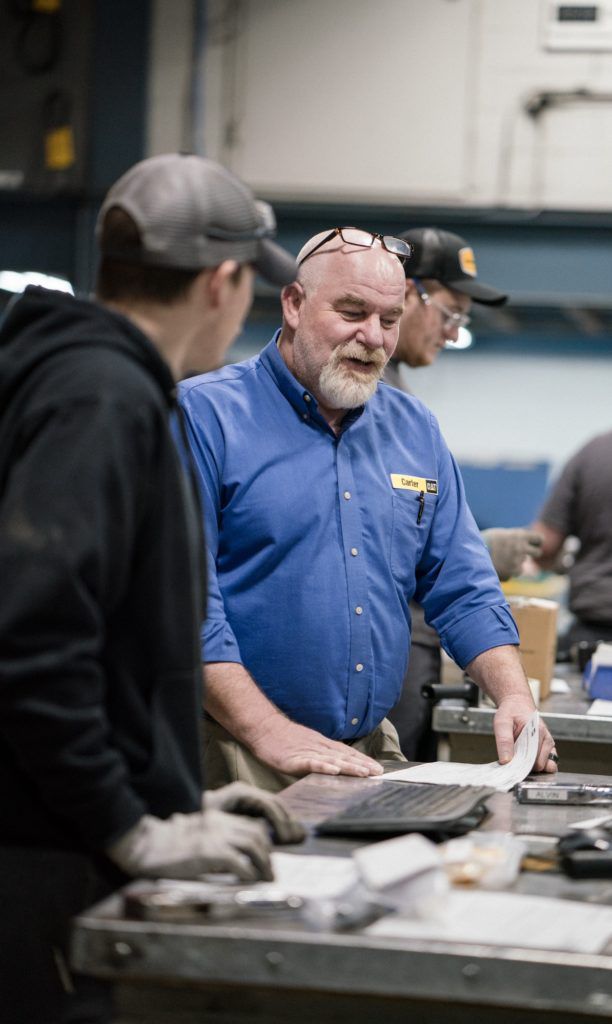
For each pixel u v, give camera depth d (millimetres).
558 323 8266
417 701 2928
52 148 5973
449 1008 1203
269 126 5949
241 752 2188
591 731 2557
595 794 1794
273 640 2240
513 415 8984
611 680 2855
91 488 1254
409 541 2357
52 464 1258
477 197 5844
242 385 2307
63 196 5961
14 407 1332
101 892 1392
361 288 2203
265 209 1525
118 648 1390
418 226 5879
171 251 1400
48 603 1227
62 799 1270
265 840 1309
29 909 1370
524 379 8969
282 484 2252
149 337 1393
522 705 2188
